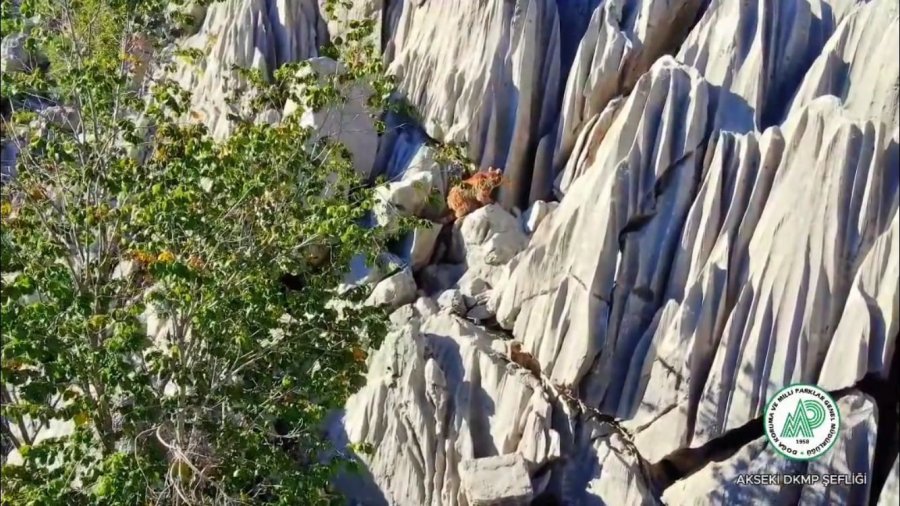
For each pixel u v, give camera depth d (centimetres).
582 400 1630
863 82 1503
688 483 1476
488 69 2044
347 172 1853
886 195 1391
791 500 1395
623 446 1562
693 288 1526
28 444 1513
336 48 2161
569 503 1591
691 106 1647
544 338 1675
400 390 1773
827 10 1720
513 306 1756
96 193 1650
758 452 1426
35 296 1827
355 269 2011
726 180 1566
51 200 1714
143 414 1511
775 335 1435
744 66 1706
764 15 1716
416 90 2169
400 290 1933
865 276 1373
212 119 2467
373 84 2023
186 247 1553
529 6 2034
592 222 1653
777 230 1466
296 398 1612
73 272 1594
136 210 1642
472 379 1739
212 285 1506
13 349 1391
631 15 1973
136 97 2070
